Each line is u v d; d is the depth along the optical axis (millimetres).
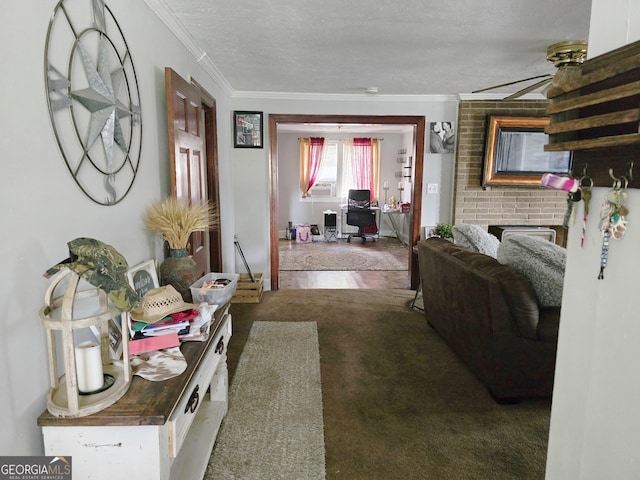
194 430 1804
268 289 4641
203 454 1647
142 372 1299
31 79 1121
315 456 1807
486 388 2410
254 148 4410
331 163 8273
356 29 2451
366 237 8383
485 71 3377
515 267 2240
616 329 855
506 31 2465
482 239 3201
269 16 2252
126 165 1736
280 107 4371
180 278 1941
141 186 1903
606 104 854
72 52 1322
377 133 8203
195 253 2625
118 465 1137
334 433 1983
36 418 1149
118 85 1647
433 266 3072
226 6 2119
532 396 2238
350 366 2701
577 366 991
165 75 2020
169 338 1493
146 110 1961
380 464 1768
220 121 3799
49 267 1204
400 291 4562
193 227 1981
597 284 913
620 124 808
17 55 1062
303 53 2930
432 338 3184
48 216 1200
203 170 2760
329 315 3721
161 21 2156
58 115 1245
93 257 1055
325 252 6926
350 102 4402
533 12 2182
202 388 1522
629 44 757
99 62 1492
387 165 8297
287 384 2441
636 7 781
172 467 1562
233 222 4473
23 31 1087
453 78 3629
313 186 8281
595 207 921
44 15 1174
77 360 1145
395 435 1971
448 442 1921
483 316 2256
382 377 2553
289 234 8164
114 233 1627
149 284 1838
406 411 2178
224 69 3393
